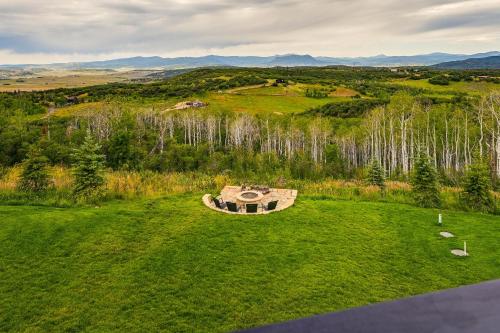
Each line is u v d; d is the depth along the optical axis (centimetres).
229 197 2464
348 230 1778
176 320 1065
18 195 2225
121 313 1096
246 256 1478
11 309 1106
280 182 3150
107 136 5688
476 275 1352
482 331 130
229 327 1039
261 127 7288
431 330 131
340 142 6253
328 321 141
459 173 4325
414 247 1592
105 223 1778
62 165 3931
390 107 5872
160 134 6150
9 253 1443
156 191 2458
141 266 1382
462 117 5394
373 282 1297
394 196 2455
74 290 1215
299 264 1417
